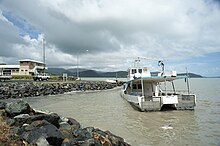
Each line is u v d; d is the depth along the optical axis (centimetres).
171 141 1270
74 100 3341
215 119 1869
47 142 754
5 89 3781
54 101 3200
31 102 3075
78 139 864
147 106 2242
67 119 1253
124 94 3391
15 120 969
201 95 4238
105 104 2856
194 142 1249
